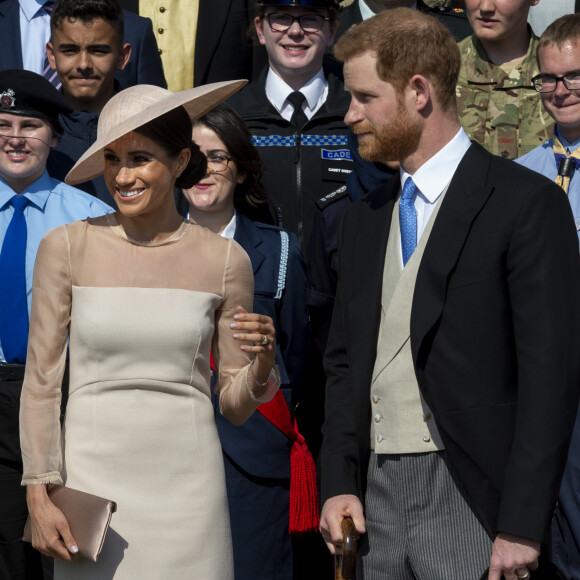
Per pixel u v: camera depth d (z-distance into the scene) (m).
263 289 17.17
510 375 11.32
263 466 16.50
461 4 24.27
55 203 17.48
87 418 11.26
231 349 12.00
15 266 16.80
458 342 11.30
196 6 23.16
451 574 11.49
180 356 11.32
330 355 13.05
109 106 11.52
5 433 16.41
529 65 20.05
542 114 19.89
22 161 17.14
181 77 23.20
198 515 11.36
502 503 11.02
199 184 17.33
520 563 10.93
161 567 11.15
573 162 16.92
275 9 19.86
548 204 11.26
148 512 11.16
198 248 11.69
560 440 10.95
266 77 20.64
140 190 11.11
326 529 12.32
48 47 21.16
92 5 19.98
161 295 11.33
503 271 11.24
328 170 19.53
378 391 11.94
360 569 12.22
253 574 16.39
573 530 15.81
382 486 11.97
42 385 11.36
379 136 11.88
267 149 19.72
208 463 11.52
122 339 11.18
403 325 11.77
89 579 11.14
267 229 17.80
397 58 11.62
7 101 17.09
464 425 11.27
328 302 17.84
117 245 11.47
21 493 16.61
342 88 20.28
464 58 20.44
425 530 11.66
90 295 11.27
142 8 23.33
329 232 17.78
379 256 12.23
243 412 12.02
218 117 17.36
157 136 11.09
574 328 11.16
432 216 11.83
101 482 11.14
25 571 16.83
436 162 11.88
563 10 23.67
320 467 12.72
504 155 20.03
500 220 11.26
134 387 11.25
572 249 11.36
